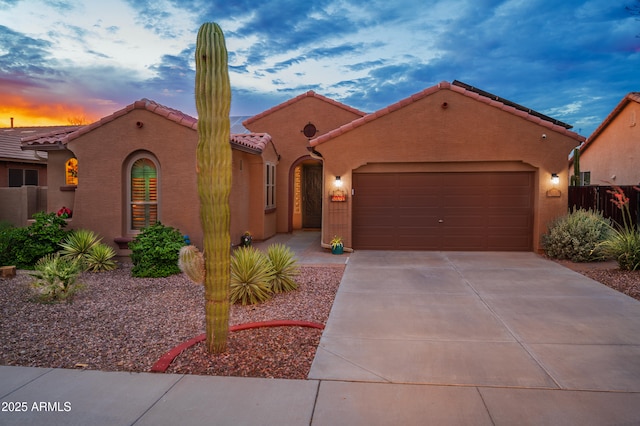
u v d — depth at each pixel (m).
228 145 5.05
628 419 3.88
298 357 5.29
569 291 8.55
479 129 12.72
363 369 4.95
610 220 13.14
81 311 7.21
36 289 8.55
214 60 4.85
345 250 13.33
